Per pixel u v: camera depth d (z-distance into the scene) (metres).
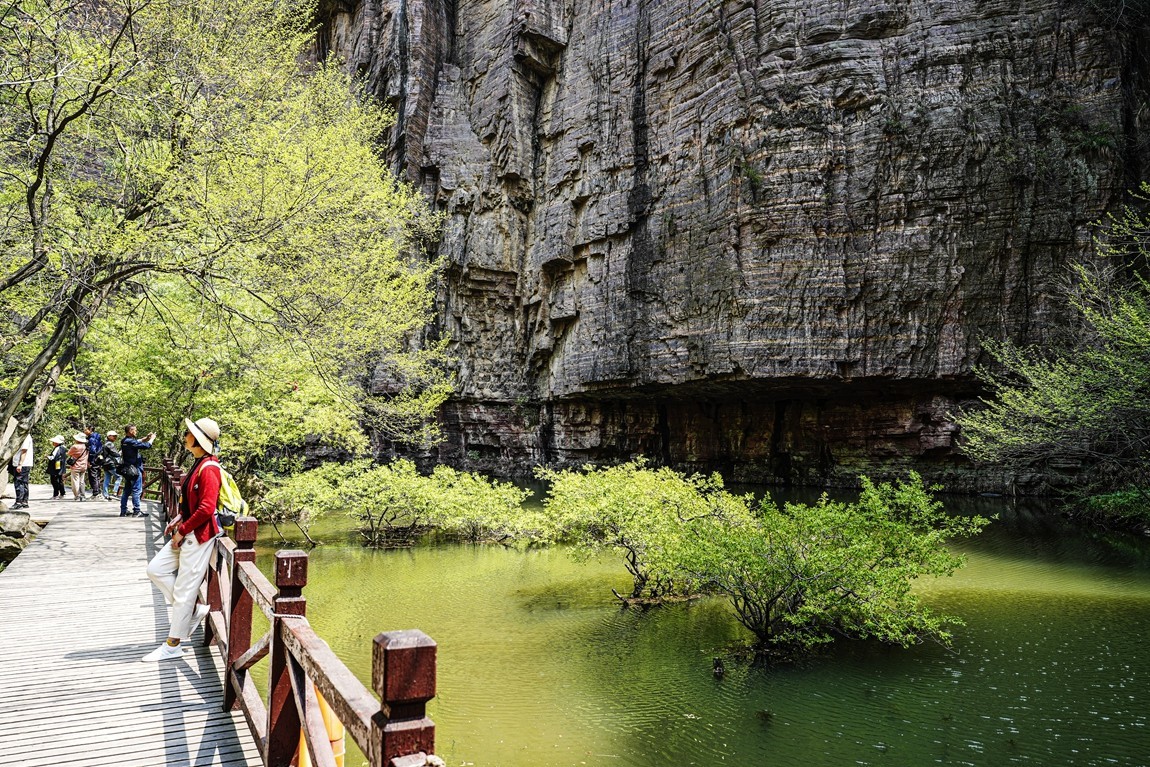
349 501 15.67
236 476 17.25
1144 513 16.02
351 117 19.00
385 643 1.79
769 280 22.78
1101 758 5.81
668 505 11.17
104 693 4.54
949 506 20.48
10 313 12.14
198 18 12.44
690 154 25.58
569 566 13.03
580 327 29.69
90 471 17.20
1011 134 20.89
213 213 10.34
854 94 22.06
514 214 32.44
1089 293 19.06
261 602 3.50
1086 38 20.78
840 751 6.00
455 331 32.56
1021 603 10.48
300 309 11.81
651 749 6.08
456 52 34.81
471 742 6.22
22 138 10.78
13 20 9.58
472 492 16.30
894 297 21.58
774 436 27.59
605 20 29.78
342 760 3.30
